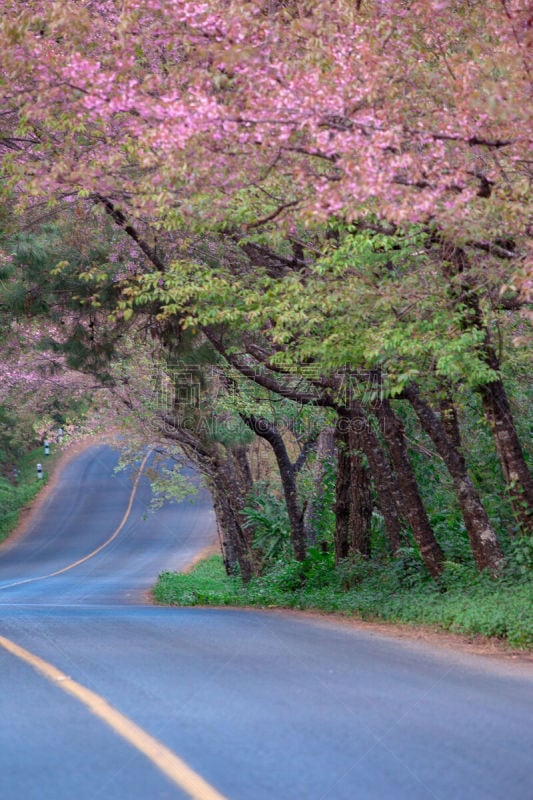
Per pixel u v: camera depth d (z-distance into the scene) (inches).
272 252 1478.8
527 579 1378.0
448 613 1316.4
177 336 1851.6
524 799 428.8
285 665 802.2
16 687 675.4
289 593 2084.2
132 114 1163.9
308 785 437.7
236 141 946.7
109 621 1269.7
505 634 1170.0
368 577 1851.6
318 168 1045.8
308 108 903.7
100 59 1049.5
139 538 4530.0
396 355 1199.6
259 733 533.3
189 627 1162.6
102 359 1921.8
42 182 1077.8
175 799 413.1
